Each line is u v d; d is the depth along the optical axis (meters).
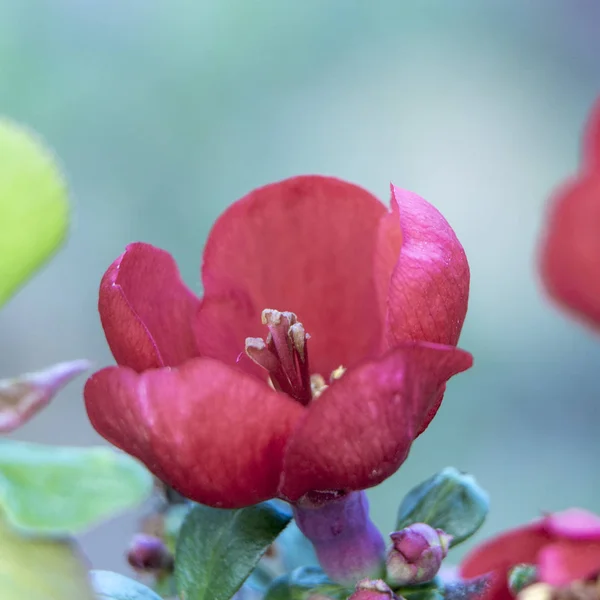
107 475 0.26
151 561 0.30
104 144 0.50
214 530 0.28
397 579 0.28
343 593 0.28
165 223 0.50
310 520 0.28
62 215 0.26
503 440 0.50
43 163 0.26
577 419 0.50
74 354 0.50
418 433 0.28
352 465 0.27
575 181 0.27
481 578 0.28
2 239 0.26
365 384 0.27
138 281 0.28
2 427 0.26
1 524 0.26
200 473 0.27
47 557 0.26
